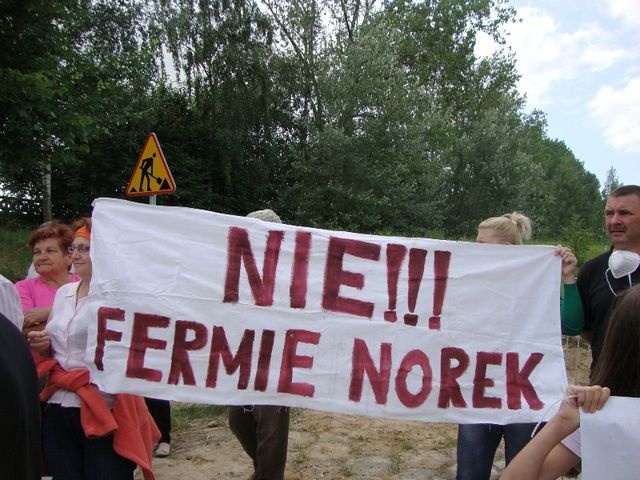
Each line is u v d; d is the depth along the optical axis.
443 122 21.97
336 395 3.08
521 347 3.14
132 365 2.96
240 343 3.08
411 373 3.12
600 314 3.00
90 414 2.70
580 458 1.73
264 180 21.02
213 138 20.42
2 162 9.85
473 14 29.89
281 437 3.36
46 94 9.17
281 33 21.66
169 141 20.17
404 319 3.17
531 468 1.71
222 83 19.97
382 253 3.22
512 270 3.20
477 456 3.06
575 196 59.69
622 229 2.99
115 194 18.94
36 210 18.42
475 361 3.13
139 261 3.06
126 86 16.78
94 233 3.04
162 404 4.54
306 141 19.77
